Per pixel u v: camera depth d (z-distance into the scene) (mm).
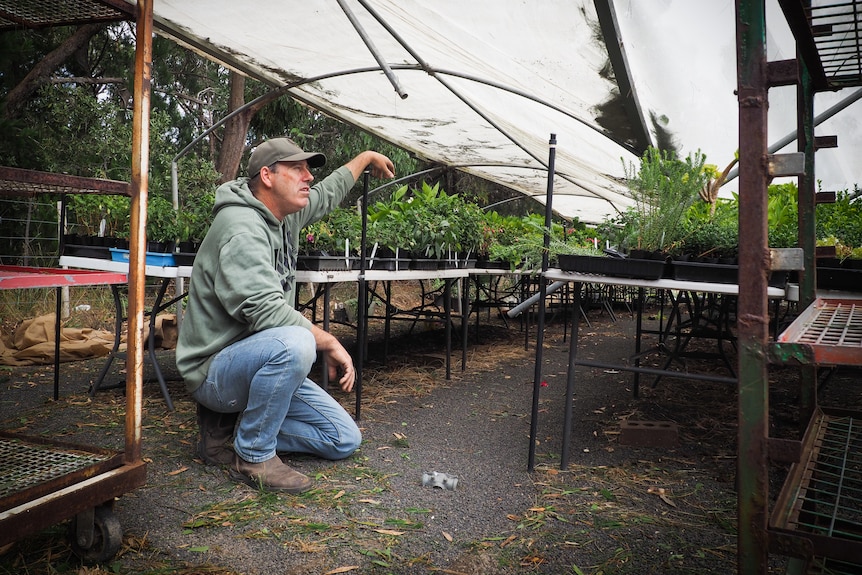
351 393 4328
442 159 8172
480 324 8359
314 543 2115
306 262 3533
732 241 2904
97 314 6770
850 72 2258
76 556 1979
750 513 1228
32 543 2047
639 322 4402
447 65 4906
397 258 4289
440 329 7688
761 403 1218
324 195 3320
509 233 6305
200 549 2047
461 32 4324
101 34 11836
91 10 2135
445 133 6703
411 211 4812
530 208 18594
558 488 2650
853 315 1837
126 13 1987
